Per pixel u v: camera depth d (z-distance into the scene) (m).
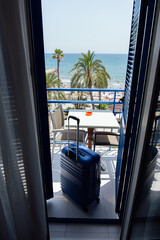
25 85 0.98
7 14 0.82
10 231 1.18
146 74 1.00
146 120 0.99
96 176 1.69
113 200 1.96
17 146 1.06
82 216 1.76
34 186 1.20
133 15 1.54
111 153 2.89
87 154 1.68
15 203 1.12
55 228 1.69
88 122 2.25
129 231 1.33
